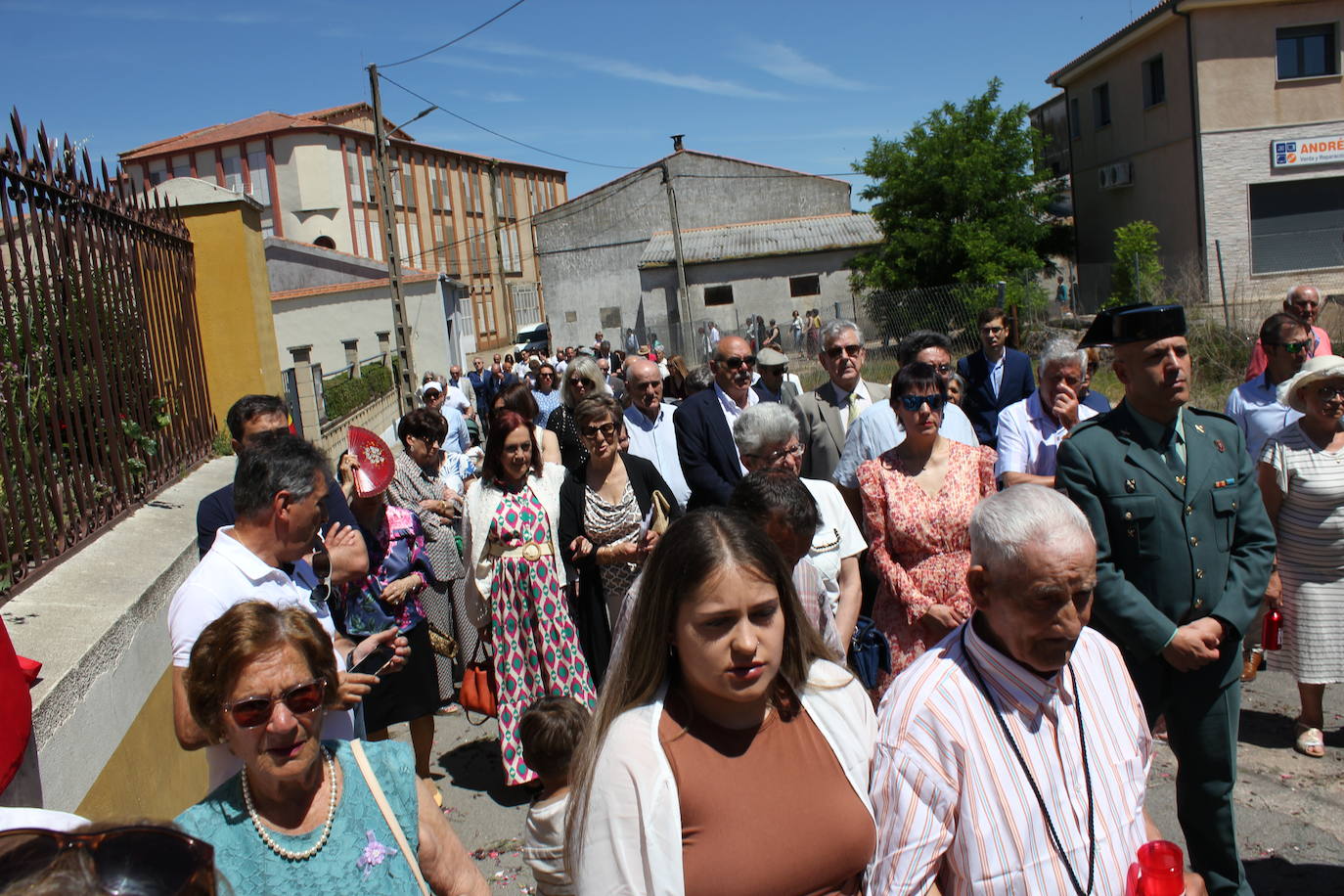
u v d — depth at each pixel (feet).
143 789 12.91
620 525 16.65
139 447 18.49
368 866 7.36
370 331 101.35
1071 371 17.48
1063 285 99.50
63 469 14.70
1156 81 82.94
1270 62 75.61
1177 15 76.64
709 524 6.89
